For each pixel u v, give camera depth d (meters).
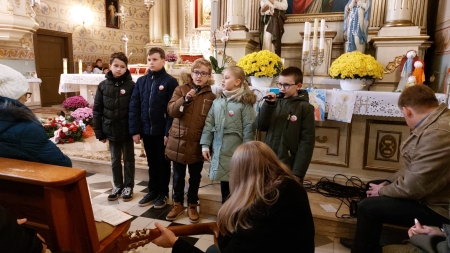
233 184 1.14
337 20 3.85
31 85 7.66
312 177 3.04
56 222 1.16
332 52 3.86
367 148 2.88
